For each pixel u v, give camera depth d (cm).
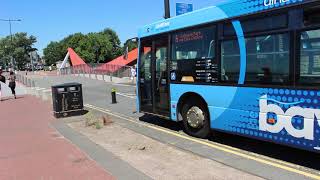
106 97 2300
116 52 11562
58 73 7231
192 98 1012
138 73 1268
